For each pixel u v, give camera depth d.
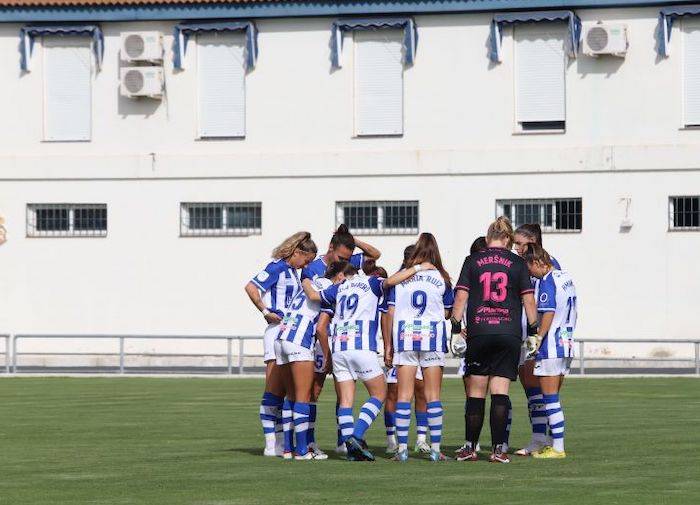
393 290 32.12
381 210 83.44
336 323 32.16
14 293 86.75
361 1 82.69
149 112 85.94
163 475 29.06
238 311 84.75
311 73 84.19
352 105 83.69
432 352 31.84
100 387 62.53
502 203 81.94
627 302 79.88
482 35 82.06
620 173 80.06
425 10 81.94
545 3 80.50
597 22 79.44
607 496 25.31
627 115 80.25
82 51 86.69
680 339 74.62
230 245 84.81
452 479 28.16
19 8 85.94
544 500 24.83
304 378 32.31
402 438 32.12
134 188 85.94
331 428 41.34
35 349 86.25
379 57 83.38
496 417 31.22
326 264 33.53
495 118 81.94
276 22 84.56
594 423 41.53
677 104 79.69
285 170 84.31
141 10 85.19
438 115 82.69
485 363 31.33
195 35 85.38
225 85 85.19
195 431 40.03
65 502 24.98
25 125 87.06
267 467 30.62
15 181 87.00
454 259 82.31
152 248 85.62
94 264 86.19
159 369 80.88
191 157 85.31
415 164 82.69
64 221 86.81
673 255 79.38
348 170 83.56
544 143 81.25
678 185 79.44
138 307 85.75
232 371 78.12
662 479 27.80
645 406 48.88
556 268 32.38
